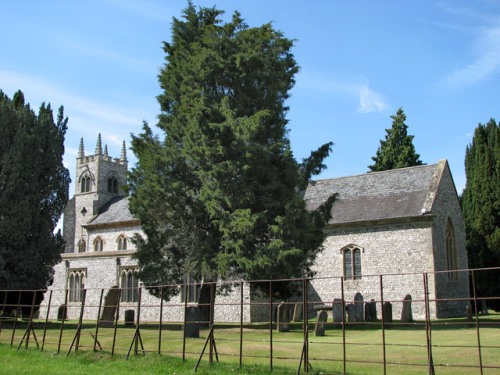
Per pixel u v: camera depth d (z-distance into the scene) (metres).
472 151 37.56
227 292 27.59
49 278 30.64
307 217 25.20
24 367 12.88
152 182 25.39
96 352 14.95
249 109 26.09
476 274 34.19
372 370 11.88
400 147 54.28
